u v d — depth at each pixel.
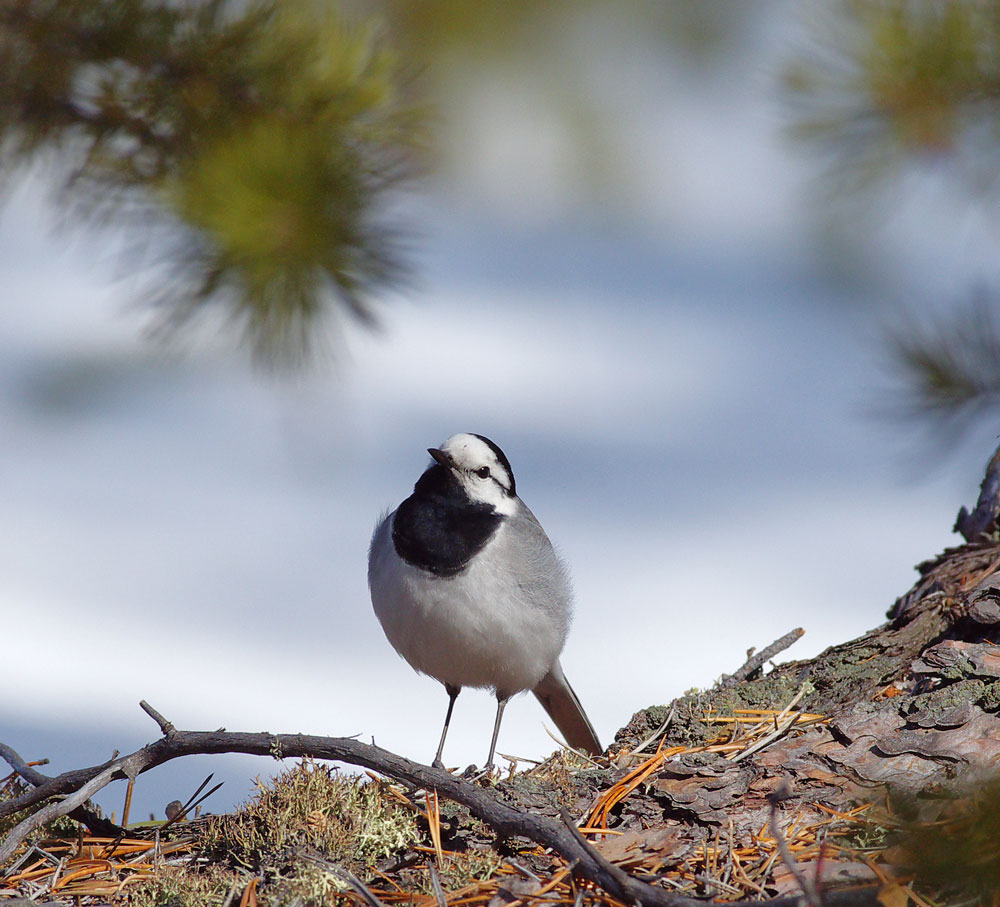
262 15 5.07
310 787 6.37
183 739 6.91
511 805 6.38
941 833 4.34
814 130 5.98
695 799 6.32
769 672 8.62
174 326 4.95
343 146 4.91
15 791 7.50
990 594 7.72
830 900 4.73
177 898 5.80
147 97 5.07
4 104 5.07
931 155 5.95
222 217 4.66
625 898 5.16
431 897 5.66
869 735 6.60
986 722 6.40
